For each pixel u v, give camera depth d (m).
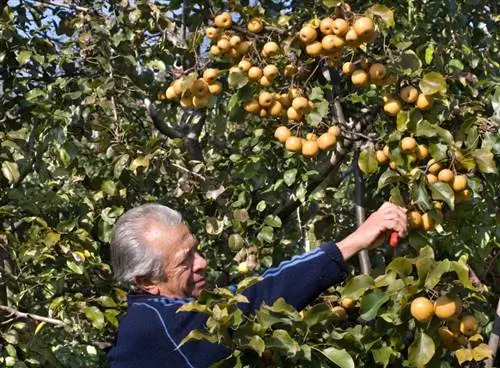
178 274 2.72
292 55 3.21
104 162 4.32
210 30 3.30
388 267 2.56
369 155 3.03
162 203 4.31
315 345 2.61
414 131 2.92
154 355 2.56
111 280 3.96
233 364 2.50
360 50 3.23
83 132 4.38
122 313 3.78
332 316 2.61
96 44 4.23
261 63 3.23
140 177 4.05
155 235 2.71
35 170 4.48
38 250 3.70
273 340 2.46
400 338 2.70
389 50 3.03
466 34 4.26
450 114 2.99
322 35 3.06
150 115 4.58
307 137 3.27
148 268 2.69
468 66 4.14
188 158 4.37
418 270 2.50
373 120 3.47
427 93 2.86
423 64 3.73
